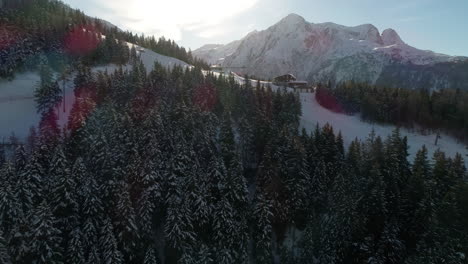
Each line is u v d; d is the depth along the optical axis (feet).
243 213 183.73
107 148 185.47
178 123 228.84
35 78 339.16
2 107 286.87
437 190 189.26
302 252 177.27
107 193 168.96
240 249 167.53
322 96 408.26
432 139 329.72
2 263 122.93
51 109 250.57
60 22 424.05
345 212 171.73
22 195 158.30
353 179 195.31
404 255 164.35
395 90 394.93
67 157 198.90
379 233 172.86
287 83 522.88
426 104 357.20
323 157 225.97
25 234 135.74
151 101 261.44
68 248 145.59
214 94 293.43
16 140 234.99
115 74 296.92
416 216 173.27
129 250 153.48
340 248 168.86
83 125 209.97
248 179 233.96
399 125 352.28
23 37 351.87
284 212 189.98
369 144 254.27
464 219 150.71
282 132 231.71
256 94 317.42
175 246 157.58
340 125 347.77
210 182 186.39
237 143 247.29
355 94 388.98
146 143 203.21
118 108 249.96
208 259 151.94
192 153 198.70
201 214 170.19
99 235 157.58
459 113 334.65
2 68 318.04
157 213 177.37
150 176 173.06
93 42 400.26
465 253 135.33
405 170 218.79
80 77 296.51
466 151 305.94
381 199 176.65
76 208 157.48
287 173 200.64
